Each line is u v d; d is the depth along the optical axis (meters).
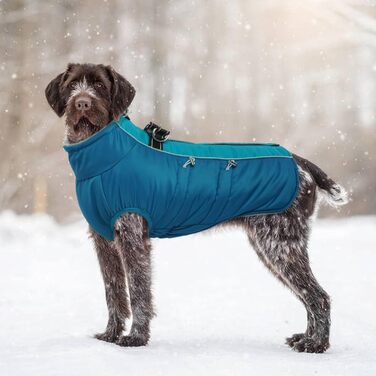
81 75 5.45
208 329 6.00
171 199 5.32
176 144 5.52
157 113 26.23
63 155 22.78
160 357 4.61
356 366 4.48
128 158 5.25
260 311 6.91
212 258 11.93
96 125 5.31
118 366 4.21
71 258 11.71
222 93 28.66
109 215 5.25
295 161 5.70
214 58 28.38
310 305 5.40
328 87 30.98
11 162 22.08
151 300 5.29
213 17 28.45
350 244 14.16
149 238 5.38
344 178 28.64
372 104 29.61
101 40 24.42
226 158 5.51
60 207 23.64
